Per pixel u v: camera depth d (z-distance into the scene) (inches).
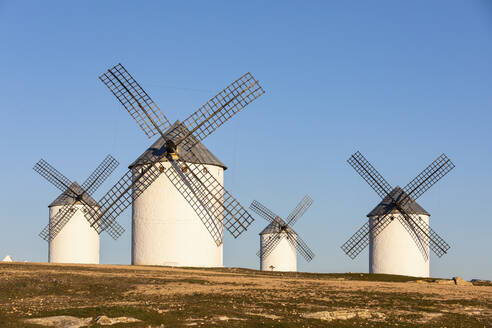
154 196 2613.2
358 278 2615.7
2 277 1727.4
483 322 1390.3
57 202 3316.9
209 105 2578.7
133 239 2664.9
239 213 2581.2
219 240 2647.6
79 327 1199.6
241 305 1462.8
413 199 3257.9
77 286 1663.4
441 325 1343.5
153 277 1905.8
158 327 1221.7
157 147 2647.6
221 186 2647.6
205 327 1221.1
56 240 3297.2
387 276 2699.3
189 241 2586.1
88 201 3326.8
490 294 1763.0
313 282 1957.4
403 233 3203.7
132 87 2506.2
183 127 2581.2
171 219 2588.6
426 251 3235.7
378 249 3233.3
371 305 1528.1
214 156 2709.2
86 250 3299.7
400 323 1346.0
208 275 2110.0
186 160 2586.1
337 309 1451.8
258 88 2600.9
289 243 3951.8
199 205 2608.3
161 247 2586.1
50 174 3326.8
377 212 3257.9
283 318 1336.1
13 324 1195.9
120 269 2165.4
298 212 4020.7
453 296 1699.1
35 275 1802.4
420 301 1601.9
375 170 3284.9
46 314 1289.4
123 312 1294.3
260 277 2169.0
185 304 1448.1
